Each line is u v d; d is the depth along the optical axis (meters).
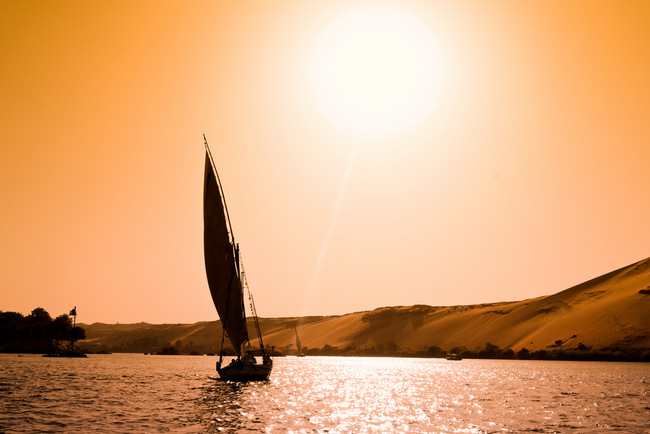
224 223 71.12
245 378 74.94
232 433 38.00
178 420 43.00
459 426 42.28
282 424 42.25
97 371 105.38
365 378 98.31
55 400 54.53
